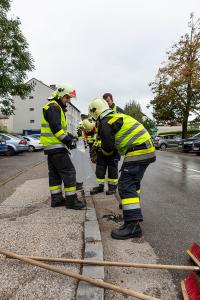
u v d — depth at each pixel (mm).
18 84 25703
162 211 5484
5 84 24469
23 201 6043
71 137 5227
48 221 4578
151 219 4984
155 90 30438
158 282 2938
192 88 28438
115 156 6590
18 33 24641
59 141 5199
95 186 7410
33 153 24219
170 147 32594
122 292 2551
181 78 28141
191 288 2639
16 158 18344
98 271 2984
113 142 4203
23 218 4793
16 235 4004
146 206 5863
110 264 3037
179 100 29672
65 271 2838
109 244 3859
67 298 2617
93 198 6312
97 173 6816
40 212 5133
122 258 3449
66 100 5379
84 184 7418
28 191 7074
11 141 21312
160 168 12672
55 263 3209
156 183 8641
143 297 2453
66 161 5215
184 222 4812
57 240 3807
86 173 7613
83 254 3410
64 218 4715
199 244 3887
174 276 3049
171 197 6691
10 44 24453
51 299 2605
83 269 3021
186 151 25016
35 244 3693
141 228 4516
